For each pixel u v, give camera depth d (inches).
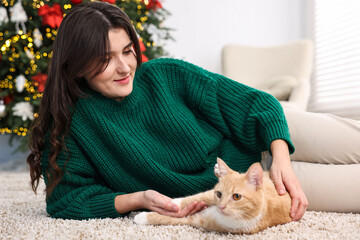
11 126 108.3
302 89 104.3
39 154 43.7
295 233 34.0
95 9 39.9
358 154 45.7
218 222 34.7
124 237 33.4
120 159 43.2
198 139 44.8
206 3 156.3
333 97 133.3
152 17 127.2
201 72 48.9
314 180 45.6
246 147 47.7
